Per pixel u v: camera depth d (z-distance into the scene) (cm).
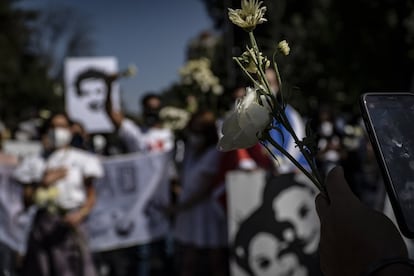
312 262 449
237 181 455
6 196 610
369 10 2069
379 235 92
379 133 93
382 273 89
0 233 592
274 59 113
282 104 111
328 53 2184
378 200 348
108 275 700
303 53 2172
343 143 818
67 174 526
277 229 451
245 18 111
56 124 531
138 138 664
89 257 533
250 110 109
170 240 714
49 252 521
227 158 533
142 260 656
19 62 4653
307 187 446
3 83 4466
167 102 1091
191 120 569
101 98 833
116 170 650
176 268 724
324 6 2306
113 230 648
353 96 2086
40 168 534
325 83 2141
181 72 1055
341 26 2128
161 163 659
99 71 833
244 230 456
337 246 95
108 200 647
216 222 571
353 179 758
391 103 95
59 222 521
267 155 468
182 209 579
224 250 576
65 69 834
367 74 2058
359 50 2077
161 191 658
